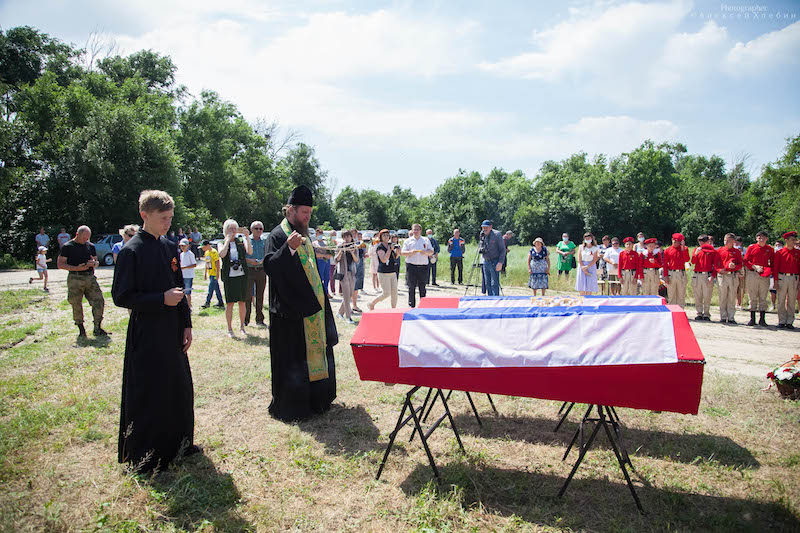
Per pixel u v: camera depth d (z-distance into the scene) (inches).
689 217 1803.6
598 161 1985.7
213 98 1563.7
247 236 345.4
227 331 326.0
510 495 131.3
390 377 141.7
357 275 489.1
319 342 183.2
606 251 525.0
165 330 141.1
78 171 1007.6
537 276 456.8
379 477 140.6
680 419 184.2
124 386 140.9
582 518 121.0
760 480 138.9
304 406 181.5
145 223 143.6
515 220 1971.0
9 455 148.7
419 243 405.4
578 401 127.3
